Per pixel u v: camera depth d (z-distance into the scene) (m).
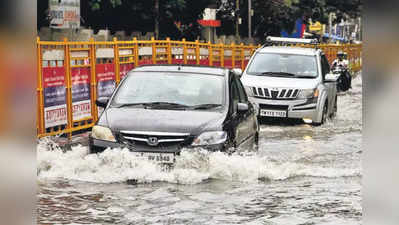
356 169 13.25
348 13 88.75
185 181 11.56
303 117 20.72
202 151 11.67
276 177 12.27
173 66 13.70
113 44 19.77
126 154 11.67
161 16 58.91
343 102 30.08
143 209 9.74
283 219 9.30
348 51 59.47
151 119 12.01
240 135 12.93
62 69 16.72
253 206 10.05
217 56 35.03
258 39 85.69
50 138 16.20
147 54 23.50
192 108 12.58
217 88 13.10
